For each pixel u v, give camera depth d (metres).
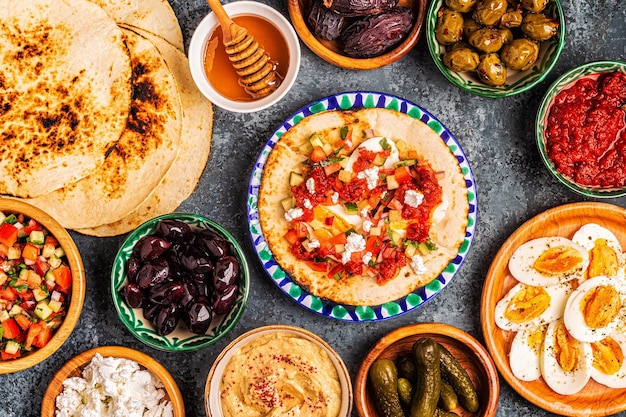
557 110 0.98
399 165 0.96
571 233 1.01
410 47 0.97
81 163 0.91
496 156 1.03
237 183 1.01
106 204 0.94
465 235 0.98
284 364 0.95
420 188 0.95
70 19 0.90
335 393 0.96
